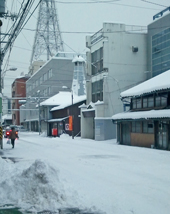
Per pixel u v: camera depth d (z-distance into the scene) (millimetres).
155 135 26625
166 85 24172
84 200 8297
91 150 24438
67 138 45250
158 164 15688
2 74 29266
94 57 41969
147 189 9695
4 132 51344
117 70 38031
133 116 28031
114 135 38250
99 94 40406
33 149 25297
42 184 8469
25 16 15883
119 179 11398
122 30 38375
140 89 28391
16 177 9250
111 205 7828
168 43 34906
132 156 19781
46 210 7594
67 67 69125
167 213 7203
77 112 50000
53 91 68062
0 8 17469
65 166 14969
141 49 38844
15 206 7973
